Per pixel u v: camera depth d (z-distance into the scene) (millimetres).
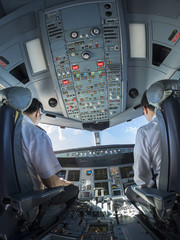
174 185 1145
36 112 1561
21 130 1353
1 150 1152
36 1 3330
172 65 3887
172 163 1143
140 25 3645
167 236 1256
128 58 4078
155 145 1412
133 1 3371
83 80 4203
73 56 3900
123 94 4398
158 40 3695
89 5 3436
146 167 1456
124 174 3639
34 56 3996
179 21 3316
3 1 3203
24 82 4305
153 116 1527
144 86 4422
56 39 3723
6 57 3779
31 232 1404
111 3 3406
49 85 4445
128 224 1852
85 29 3627
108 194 3287
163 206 1020
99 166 3801
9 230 1256
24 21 3498
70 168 3816
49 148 1394
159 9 3326
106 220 2074
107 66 4016
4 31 3473
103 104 4562
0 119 1190
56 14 3498
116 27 3613
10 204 1162
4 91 1255
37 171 1396
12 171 1170
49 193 1169
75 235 1649
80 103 4551
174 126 1129
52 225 1725
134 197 1957
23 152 1355
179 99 1160
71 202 2123
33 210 1275
